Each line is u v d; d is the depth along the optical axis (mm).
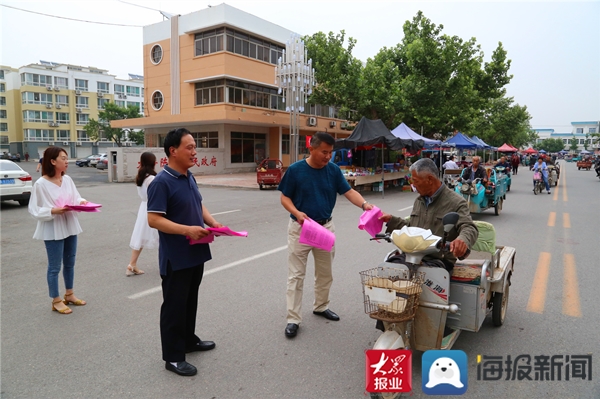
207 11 26500
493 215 10852
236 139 28812
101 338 3684
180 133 3064
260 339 3648
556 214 10961
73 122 59688
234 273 5578
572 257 6422
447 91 23500
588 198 14836
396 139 15461
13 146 58812
